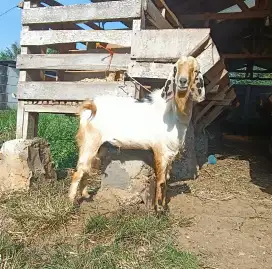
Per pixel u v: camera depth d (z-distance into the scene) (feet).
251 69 17.60
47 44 6.85
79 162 5.57
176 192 6.98
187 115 5.16
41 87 6.89
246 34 13.89
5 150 6.25
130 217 4.96
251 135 17.66
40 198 5.52
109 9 6.34
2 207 5.31
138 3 6.13
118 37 6.31
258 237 5.05
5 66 21.79
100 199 5.60
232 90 9.60
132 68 6.20
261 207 6.47
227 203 6.61
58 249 4.21
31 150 6.36
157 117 5.30
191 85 4.90
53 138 10.02
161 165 5.33
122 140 5.36
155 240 4.57
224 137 16.63
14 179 6.17
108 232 4.66
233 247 4.68
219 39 14.03
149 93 6.38
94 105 5.57
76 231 4.75
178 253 4.26
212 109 10.15
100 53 6.76
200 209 6.10
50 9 6.80
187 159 8.14
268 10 11.00
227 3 11.76
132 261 4.03
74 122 13.01
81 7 6.56
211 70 6.63
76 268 3.76
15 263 3.73
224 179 8.41
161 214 5.38
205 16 11.59
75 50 7.67
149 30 6.09
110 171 5.62
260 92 20.58
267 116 17.76
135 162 5.54
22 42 7.02
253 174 9.11
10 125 11.82
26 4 7.01
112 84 6.39
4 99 21.74
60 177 7.29
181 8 11.65
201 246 4.63
